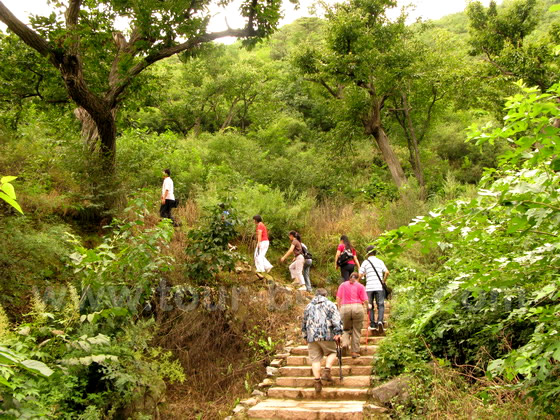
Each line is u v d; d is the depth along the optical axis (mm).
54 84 11133
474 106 17922
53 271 6855
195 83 33375
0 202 7621
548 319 3398
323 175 18062
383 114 20516
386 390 5957
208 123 34250
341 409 5801
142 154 11758
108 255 5945
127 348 5629
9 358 1825
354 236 12859
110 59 10930
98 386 5461
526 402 4328
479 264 3328
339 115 19156
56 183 9133
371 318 7961
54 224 7934
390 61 17219
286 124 26234
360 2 17859
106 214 8945
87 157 8977
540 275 3324
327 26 17953
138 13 8922
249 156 18016
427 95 19531
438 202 14172
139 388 5578
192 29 9328
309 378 6898
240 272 9477
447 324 6227
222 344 7500
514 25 17891
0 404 3807
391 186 19078
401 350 6543
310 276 11867
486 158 24453
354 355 7219
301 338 8328
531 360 3289
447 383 5164
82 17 9547
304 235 13141
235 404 6543
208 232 8055
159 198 11008
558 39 15250
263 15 9641
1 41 10664
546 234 2967
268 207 12875
